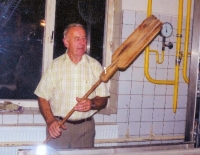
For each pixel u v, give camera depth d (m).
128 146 1.22
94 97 2.18
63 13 2.81
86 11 2.88
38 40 2.79
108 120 2.81
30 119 2.64
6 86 2.76
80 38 2.09
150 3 2.75
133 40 2.02
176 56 2.86
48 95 2.17
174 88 2.91
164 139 2.92
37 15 2.77
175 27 2.93
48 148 1.12
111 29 2.91
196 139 1.38
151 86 2.90
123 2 2.75
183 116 3.04
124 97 2.82
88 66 2.17
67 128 2.14
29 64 2.79
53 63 2.16
